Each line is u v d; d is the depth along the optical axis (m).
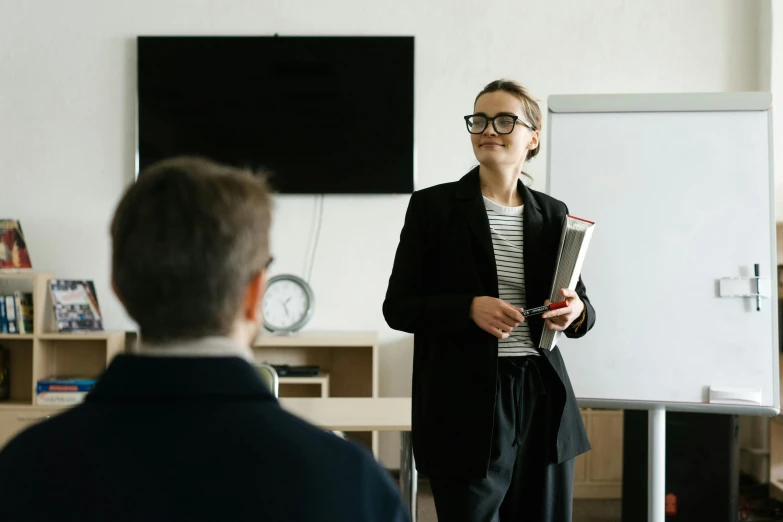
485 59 4.40
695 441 3.35
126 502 0.55
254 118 4.39
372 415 2.48
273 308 4.27
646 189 2.49
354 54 4.38
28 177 4.45
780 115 4.11
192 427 0.57
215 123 4.40
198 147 4.39
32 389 4.29
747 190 2.44
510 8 4.39
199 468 0.56
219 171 0.67
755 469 4.12
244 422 0.58
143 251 0.61
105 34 4.45
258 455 0.57
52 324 4.23
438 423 1.62
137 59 4.39
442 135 4.41
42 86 4.45
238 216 0.64
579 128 2.55
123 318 4.46
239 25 4.42
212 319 0.62
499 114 1.68
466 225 1.67
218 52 4.38
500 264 1.67
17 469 0.56
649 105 2.51
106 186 4.46
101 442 0.57
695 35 4.35
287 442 0.58
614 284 2.48
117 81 4.45
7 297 4.12
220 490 0.55
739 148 2.46
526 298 1.68
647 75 4.36
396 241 4.43
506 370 1.64
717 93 2.48
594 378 2.47
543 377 1.66
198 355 0.61
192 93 4.39
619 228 2.49
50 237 4.45
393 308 1.66
